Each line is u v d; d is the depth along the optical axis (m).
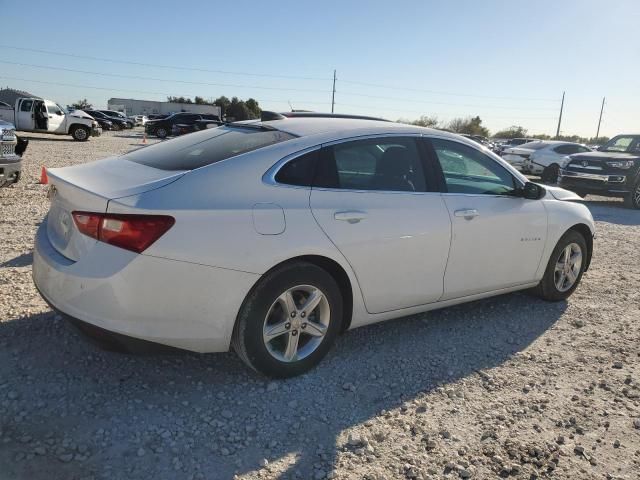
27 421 2.84
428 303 4.05
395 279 3.74
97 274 2.84
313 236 3.29
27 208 8.04
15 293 4.45
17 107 25.97
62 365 3.41
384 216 3.62
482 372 3.73
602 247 7.93
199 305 2.99
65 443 2.69
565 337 4.40
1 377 3.22
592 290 5.66
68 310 2.95
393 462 2.73
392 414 3.16
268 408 3.13
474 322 4.61
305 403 3.21
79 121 27.77
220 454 2.71
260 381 3.40
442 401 3.33
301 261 3.32
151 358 3.60
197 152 3.52
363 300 3.64
